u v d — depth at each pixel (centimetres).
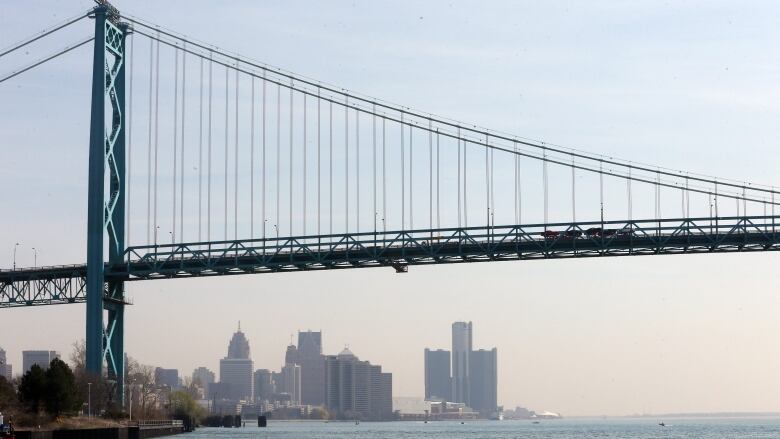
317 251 19712
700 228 18538
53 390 19112
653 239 18675
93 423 19488
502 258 19212
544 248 18975
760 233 18375
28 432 16362
